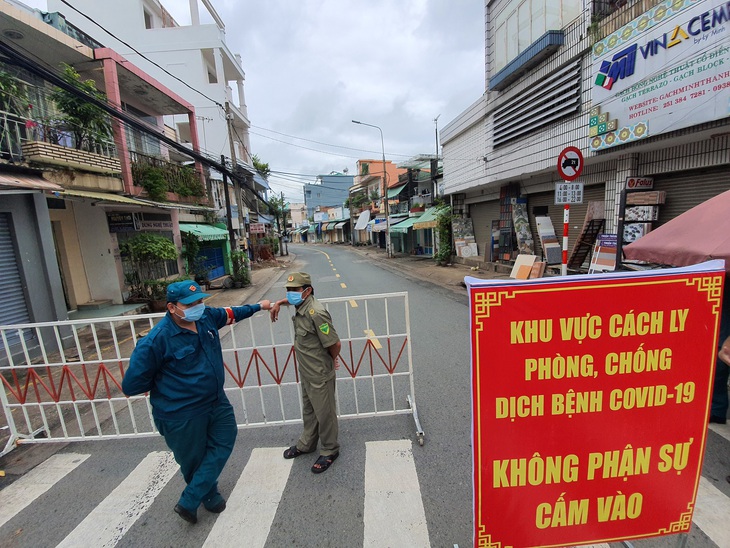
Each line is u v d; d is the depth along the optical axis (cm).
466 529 214
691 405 158
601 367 152
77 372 536
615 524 163
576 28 732
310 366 269
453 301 874
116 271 925
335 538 214
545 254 974
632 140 620
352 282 1318
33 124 653
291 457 295
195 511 227
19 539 229
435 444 301
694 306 151
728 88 476
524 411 153
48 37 741
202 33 1900
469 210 1585
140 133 1162
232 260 1348
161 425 222
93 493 269
